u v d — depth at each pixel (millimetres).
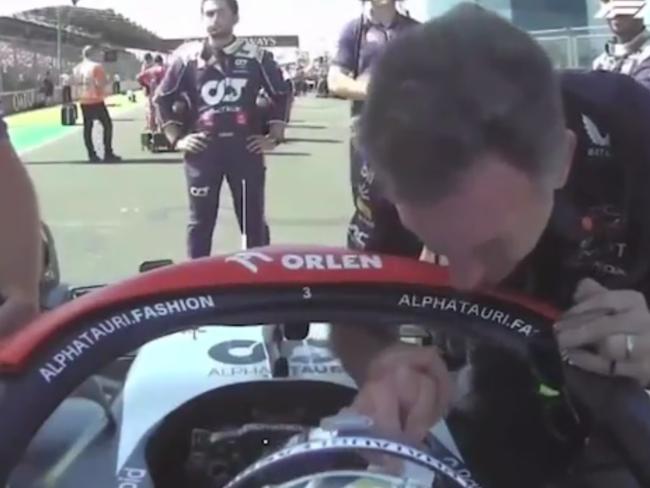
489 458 1546
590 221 1572
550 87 1229
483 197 1197
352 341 1522
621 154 1561
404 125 1194
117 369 1692
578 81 1607
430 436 1472
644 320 1414
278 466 1215
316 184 11258
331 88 5430
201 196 5699
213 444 1585
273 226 8570
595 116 1568
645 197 1574
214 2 5520
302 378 1711
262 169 5742
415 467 1210
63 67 35750
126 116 26859
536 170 1211
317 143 16531
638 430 1423
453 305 1485
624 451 1451
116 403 1653
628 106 1587
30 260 1875
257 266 1485
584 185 1567
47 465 1438
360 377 1493
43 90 31391
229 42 5598
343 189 10758
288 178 11844
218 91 5598
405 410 1430
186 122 5715
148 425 1622
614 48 5242
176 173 12617
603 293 1438
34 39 33500
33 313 1801
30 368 1379
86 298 1458
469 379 1561
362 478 1175
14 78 31031
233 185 5711
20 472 1382
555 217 1557
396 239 1613
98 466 1558
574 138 1492
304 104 31859
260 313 1453
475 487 1254
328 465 1206
